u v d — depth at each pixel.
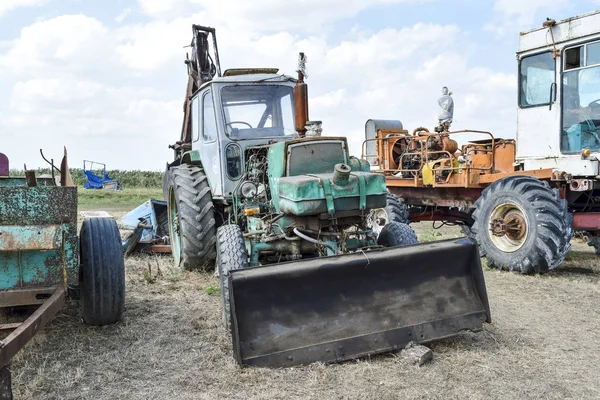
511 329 4.19
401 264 3.77
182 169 6.65
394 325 3.63
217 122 5.85
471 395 3.00
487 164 8.44
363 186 4.36
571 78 6.72
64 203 3.59
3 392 2.52
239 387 3.12
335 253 4.27
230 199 5.83
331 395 3.00
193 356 3.58
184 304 4.90
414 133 9.09
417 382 3.17
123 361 3.50
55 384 3.15
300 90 5.39
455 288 3.91
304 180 4.26
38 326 2.94
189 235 6.08
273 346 3.41
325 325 3.54
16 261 3.55
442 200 8.32
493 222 6.77
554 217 6.06
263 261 4.92
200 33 8.12
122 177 33.12
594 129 6.47
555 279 6.14
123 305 4.16
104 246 4.07
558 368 3.40
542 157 7.06
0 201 3.40
